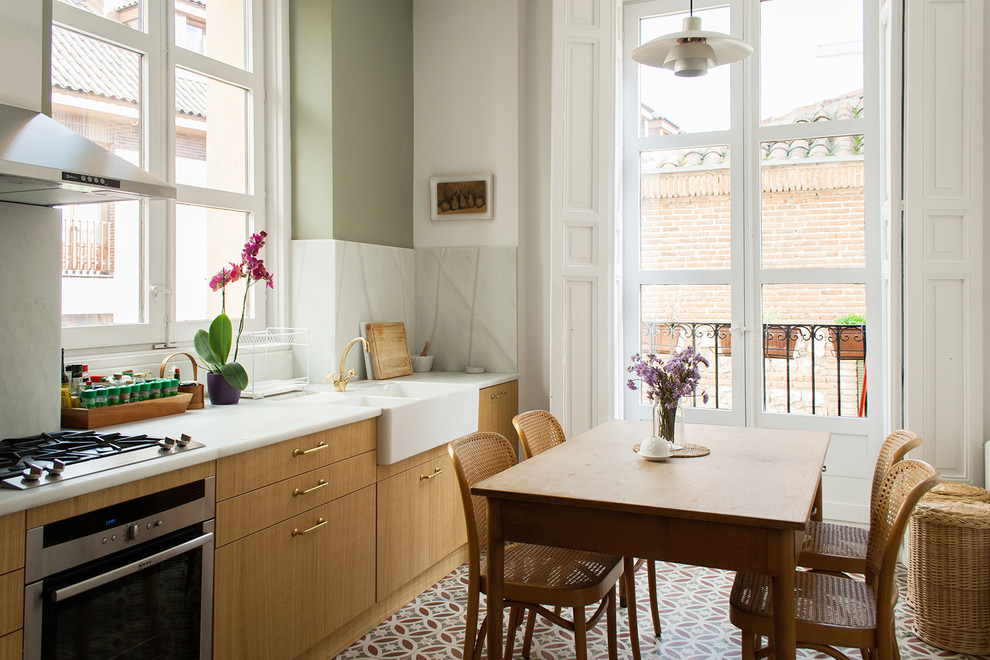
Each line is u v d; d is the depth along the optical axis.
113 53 2.95
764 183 4.30
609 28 4.17
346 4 3.93
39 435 2.24
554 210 4.22
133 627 1.90
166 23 3.17
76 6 2.78
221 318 3.00
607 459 2.46
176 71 3.28
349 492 2.77
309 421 2.59
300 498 2.50
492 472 2.48
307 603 2.54
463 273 4.52
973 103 3.54
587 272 4.19
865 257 4.11
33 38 2.14
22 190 2.02
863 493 4.12
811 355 4.22
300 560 2.50
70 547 1.73
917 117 3.59
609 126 4.17
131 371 2.77
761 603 2.01
